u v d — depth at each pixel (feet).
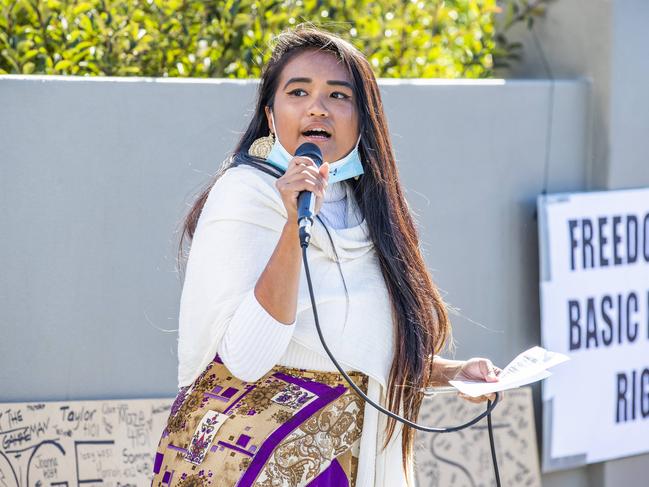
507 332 29.78
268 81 16.43
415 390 16.47
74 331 25.61
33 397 25.45
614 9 29.81
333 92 15.92
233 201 15.30
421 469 28.40
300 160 14.12
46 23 27.43
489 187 29.32
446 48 32.65
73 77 25.16
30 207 25.03
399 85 28.19
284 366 15.64
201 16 28.73
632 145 30.60
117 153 25.53
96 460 25.61
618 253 30.42
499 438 29.27
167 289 26.14
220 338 15.02
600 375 30.30
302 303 15.37
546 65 31.65
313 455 15.16
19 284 25.12
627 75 30.25
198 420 15.40
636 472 31.40
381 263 16.35
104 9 27.86
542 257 29.32
